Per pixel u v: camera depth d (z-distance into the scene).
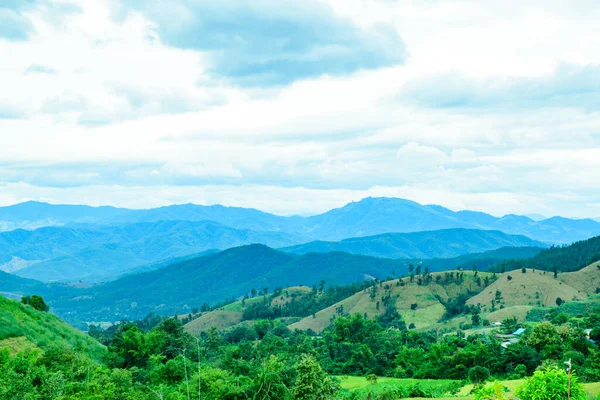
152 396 69.44
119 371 73.69
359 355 163.88
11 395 54.28
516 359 130.88
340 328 197.25
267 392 70.19
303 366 77.56
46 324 103.38
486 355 133.75
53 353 74.38
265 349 156.38
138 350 109.38
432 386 115.25
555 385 38.91
